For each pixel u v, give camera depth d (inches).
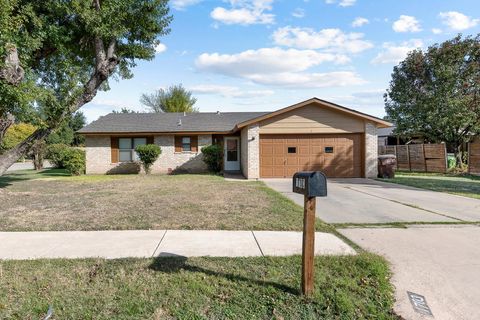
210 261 166.9
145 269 156.3
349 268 158.2
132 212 289.9
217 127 777.6
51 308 120.6
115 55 485.1
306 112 597.0
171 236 212.7
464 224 253.1
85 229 232.2
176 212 289.4
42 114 442.3
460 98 804.0
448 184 513.7
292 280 144.6
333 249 187.3
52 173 788.6
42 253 180.2
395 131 955.3
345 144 609.0
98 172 754.8
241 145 746.2
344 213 295.3
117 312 119.4
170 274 150.3
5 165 430.9
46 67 501.7
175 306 123.6
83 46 499.8
